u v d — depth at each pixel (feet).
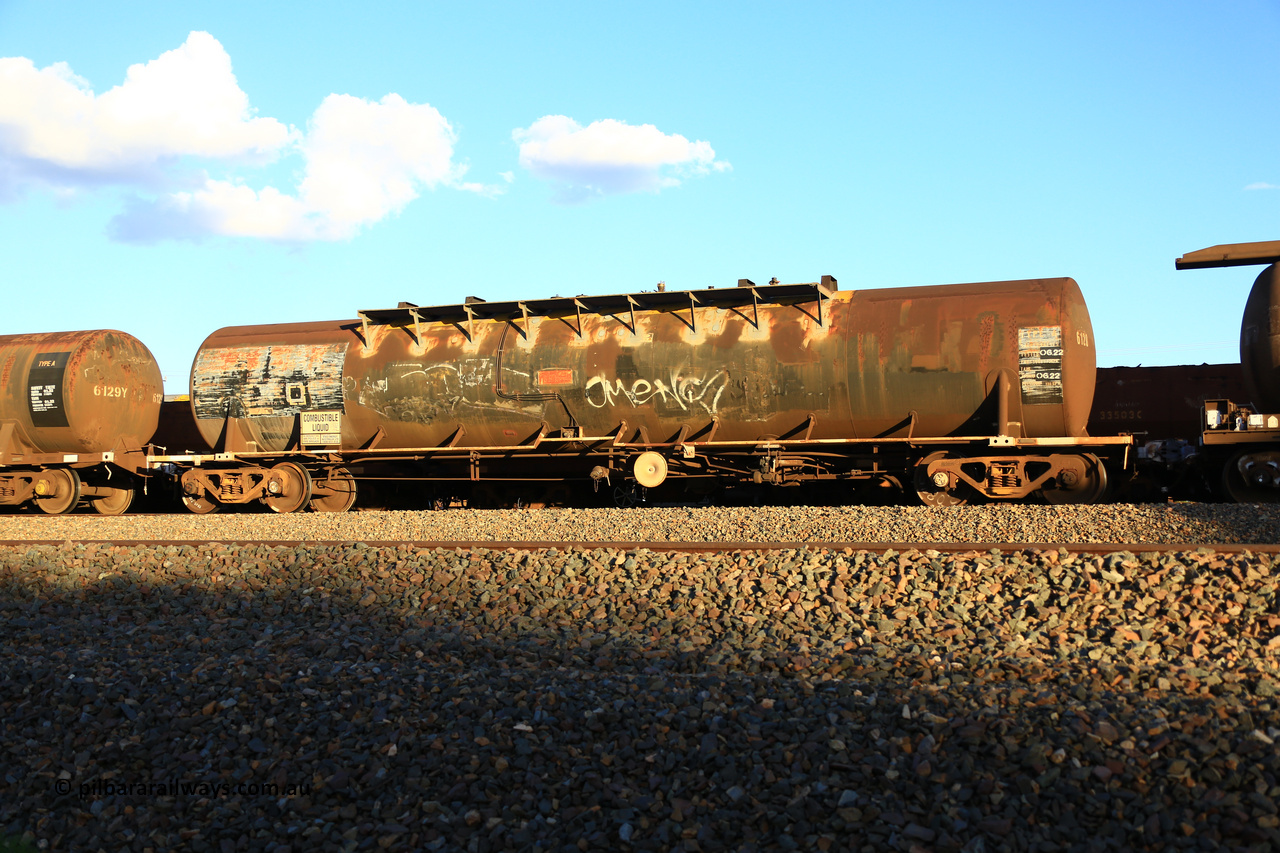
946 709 15.64
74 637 23.61
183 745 16.48
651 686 17.58
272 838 13.78
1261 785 12.84
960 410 49.01
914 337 49.21
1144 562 23.12
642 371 53.31
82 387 64.23
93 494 68.80
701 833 12.81
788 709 16.24
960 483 50.29
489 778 14.52
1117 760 13.56
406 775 14.93
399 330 59.47
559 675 18.72
